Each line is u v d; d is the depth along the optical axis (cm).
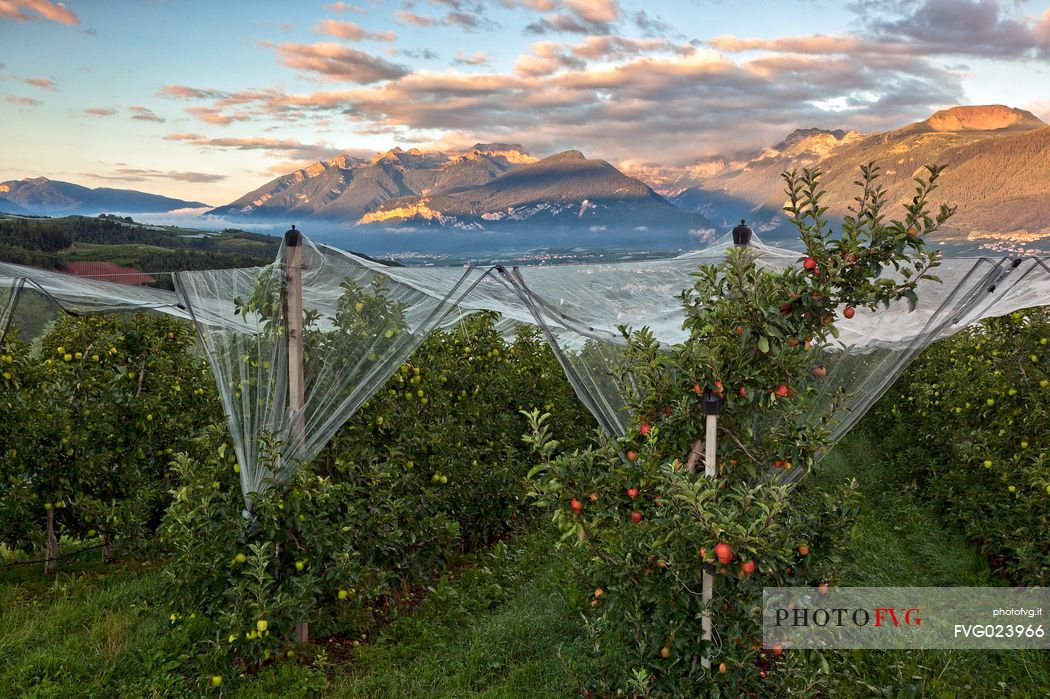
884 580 691
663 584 430
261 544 570
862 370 550
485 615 654
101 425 769
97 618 623
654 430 436
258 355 591
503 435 916
